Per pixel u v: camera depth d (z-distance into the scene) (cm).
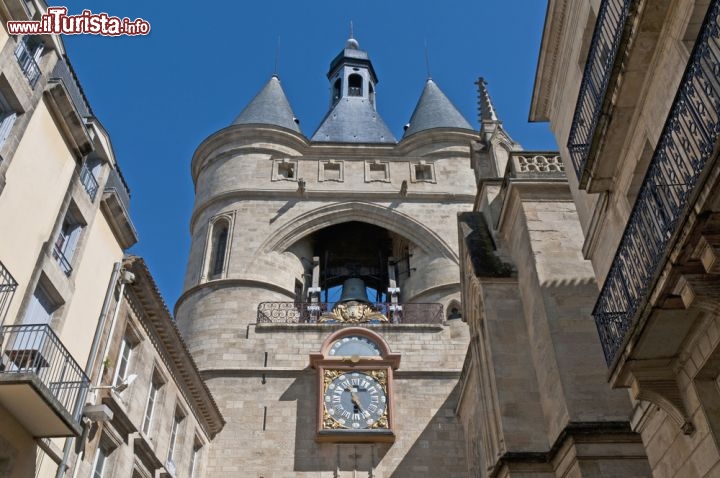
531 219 1822
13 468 1295
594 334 1562
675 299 852
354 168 3850
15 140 1399
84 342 1638
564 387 1477
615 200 1260
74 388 1449
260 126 3884
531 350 1769
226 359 2922
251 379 2852
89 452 1574
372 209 3638
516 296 1883
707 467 922
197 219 3706
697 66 788
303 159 3841
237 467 2600
